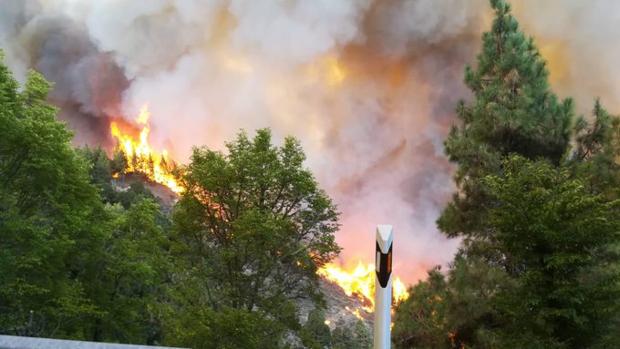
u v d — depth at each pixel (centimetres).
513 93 2227
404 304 1939
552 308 1155
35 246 1970
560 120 2072
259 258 2052
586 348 1187
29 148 2005
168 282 2500
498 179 1321
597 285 1163
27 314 2061
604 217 1177
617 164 2064
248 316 1825
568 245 1185
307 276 2123
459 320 1698
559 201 1182
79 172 2234
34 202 2211
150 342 2745
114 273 2423
